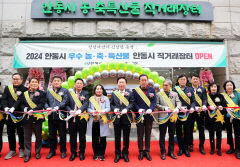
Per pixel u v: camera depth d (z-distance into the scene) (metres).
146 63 5.11
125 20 5.28
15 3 5.28
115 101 3.13
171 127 3.22
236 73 5.40
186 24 5.40
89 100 3.23
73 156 3.09
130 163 2.95
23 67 4.98
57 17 5.13
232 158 3.15
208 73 5.45
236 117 3.17
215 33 5.45
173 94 3.32
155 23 5.32
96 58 5.05
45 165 2.87
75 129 3.13
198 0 5.55
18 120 3.14
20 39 5.30
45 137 3.79
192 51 5.24
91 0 5.16
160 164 2.91
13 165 2.88
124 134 3.09
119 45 5.13
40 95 3.22
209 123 3.39
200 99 3.40
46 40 5.29
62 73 5.16
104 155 3.34
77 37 5.23
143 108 3.14
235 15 5.57
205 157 3.20
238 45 5.48
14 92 3.27
